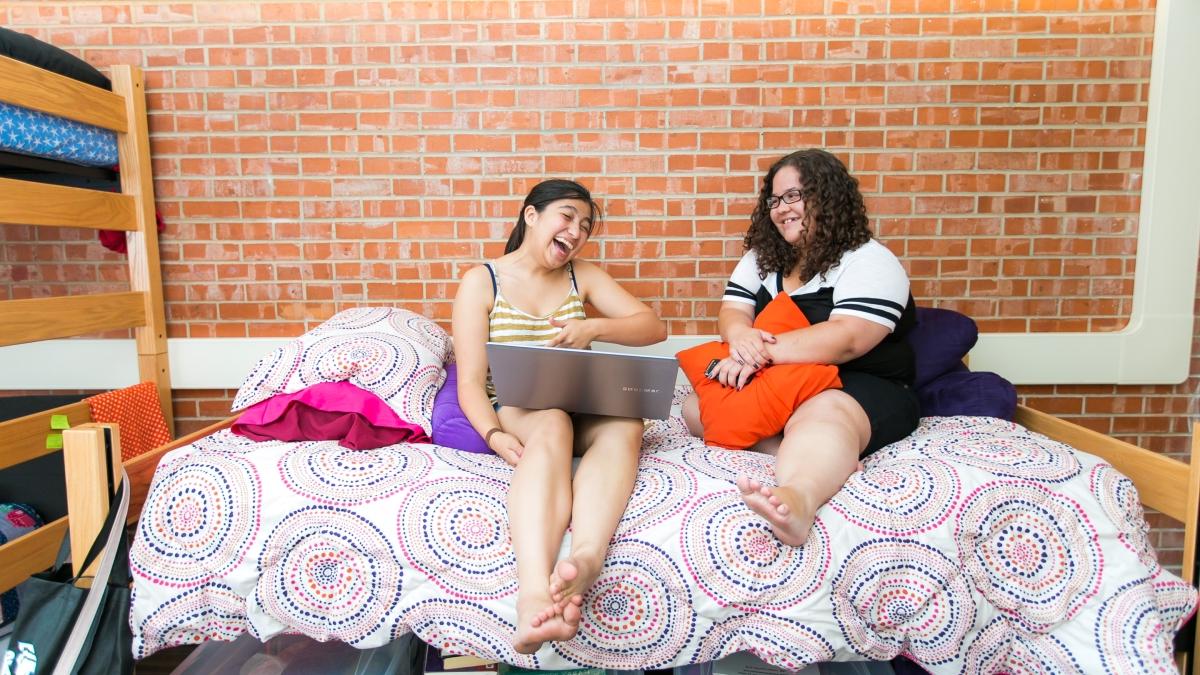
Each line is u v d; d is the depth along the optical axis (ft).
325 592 4.18
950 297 7.41
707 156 7.27
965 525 4.13
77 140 6.18
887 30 7.09
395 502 4.21
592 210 5.28
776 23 7.10
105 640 4.20
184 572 4.20
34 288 7.51
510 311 5.20
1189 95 7.01
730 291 6.25
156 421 6.82
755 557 3.99
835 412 4.67
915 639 4.10
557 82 7.20
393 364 5.30
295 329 7.48
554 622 3.46
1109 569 4.02
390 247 7.40
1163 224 7.16
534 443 4.30
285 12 7.09
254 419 4.94
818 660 3.97
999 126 7.20
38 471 6.49
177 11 7.07
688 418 5.67
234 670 4.71
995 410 5.82
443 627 4.08
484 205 7.36
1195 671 4.33
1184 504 4.29
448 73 7.19
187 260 7.36
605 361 4.24
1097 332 7.37
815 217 5.47
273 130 7.24
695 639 4.02
